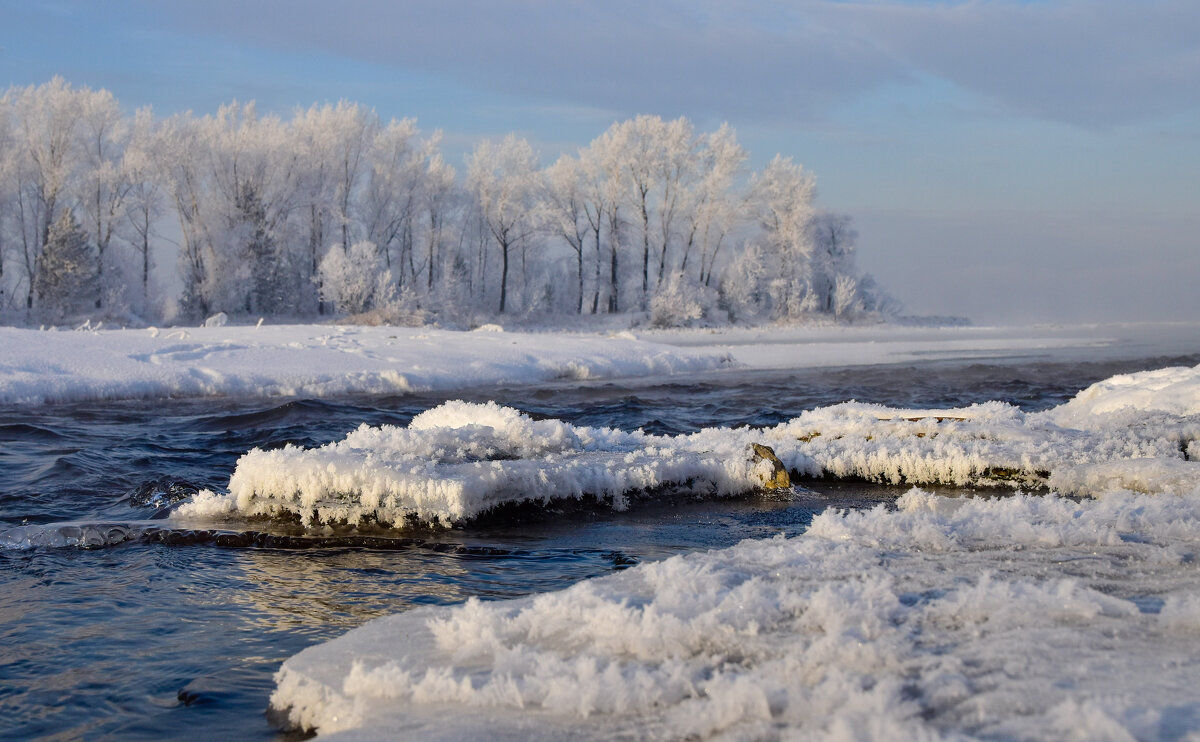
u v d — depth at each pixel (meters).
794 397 15.89
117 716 3.03
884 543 3.88
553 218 57.28
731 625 2.65
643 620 2.61
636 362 21.94
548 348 23.27
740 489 6.93
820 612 2.68
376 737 2.10
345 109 53.97
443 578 4.71
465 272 58.56
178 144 50.09
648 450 7.21
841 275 62.03
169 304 49.56
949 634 2.49
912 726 1.85
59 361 15.45
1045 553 3.61
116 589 4.53
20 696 3.22
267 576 4.75
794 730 1.93
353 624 3.96
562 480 6.27
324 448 6.47
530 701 2.27
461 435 6.78
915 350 31.33
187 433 10.65
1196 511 4.37
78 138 49.19
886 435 8.42
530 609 2.94
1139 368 22.33
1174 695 1.93
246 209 51.28
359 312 46.59
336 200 54.41
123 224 50.28
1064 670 2.14
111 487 7.33
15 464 8.29
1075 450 7.38
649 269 60.81
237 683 3.28
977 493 6.87
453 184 56.78
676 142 57.31
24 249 49.91
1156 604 2.74
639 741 1.99
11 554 5.23
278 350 18.98
